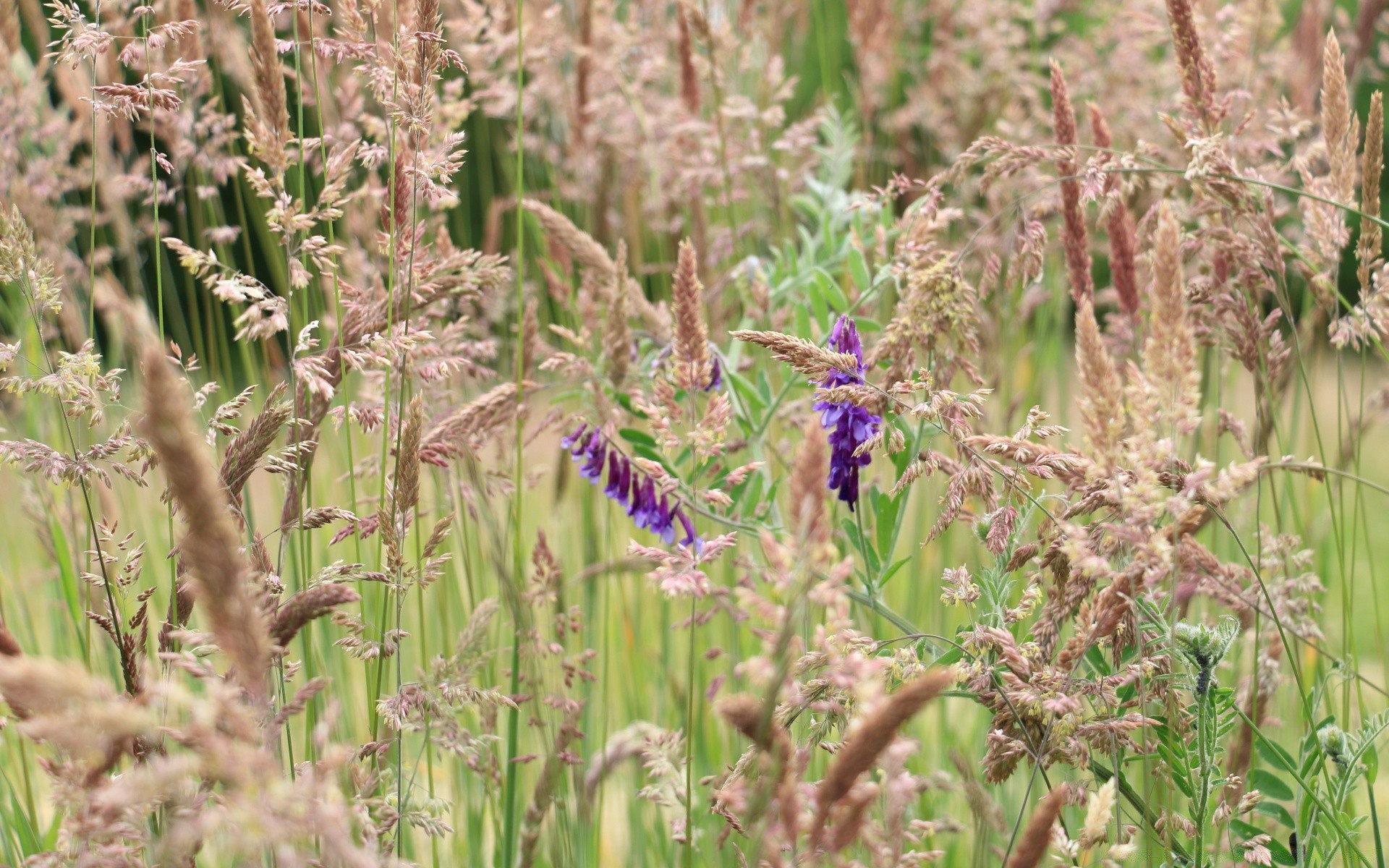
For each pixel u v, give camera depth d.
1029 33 2.79
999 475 1.83
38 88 2.02
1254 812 1.87
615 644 2.04
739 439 1.91
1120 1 2.33
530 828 1.77
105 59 2.00
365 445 2.01
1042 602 1.85
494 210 2.03
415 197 1.84
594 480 1.88
